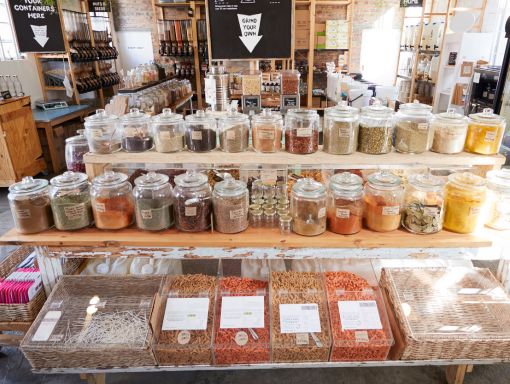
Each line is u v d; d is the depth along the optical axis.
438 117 1.77
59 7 5.26
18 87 5.44
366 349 1.70
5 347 2.24
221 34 2.87
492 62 6.81
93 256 1.81
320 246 1.74
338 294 1.88
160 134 1.78
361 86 5.08
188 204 1.76
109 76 7.02
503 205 1.79
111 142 1.83
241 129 1.78
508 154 3.77
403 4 6.87
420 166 1.99
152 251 1.78
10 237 1.79
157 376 2.06
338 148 1.73
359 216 1.78
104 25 7.95
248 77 3.20
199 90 7.69
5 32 5.49
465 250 1.76
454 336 1.69
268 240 1.75
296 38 7.16
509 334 1.71
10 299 1.95
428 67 7.12
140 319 1.81
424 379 2.03
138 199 1.76
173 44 7.45
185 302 1.86
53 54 5.66
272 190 2.01
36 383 2.01
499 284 1.98
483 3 6.78
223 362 1.74
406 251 1.76
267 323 1.79
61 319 1.81
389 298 1.94
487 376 2.03
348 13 7.94
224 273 2.36
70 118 5.34
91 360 1.72
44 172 5.05
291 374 2.07
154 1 7.48
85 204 1.84
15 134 4.39
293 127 1.75
